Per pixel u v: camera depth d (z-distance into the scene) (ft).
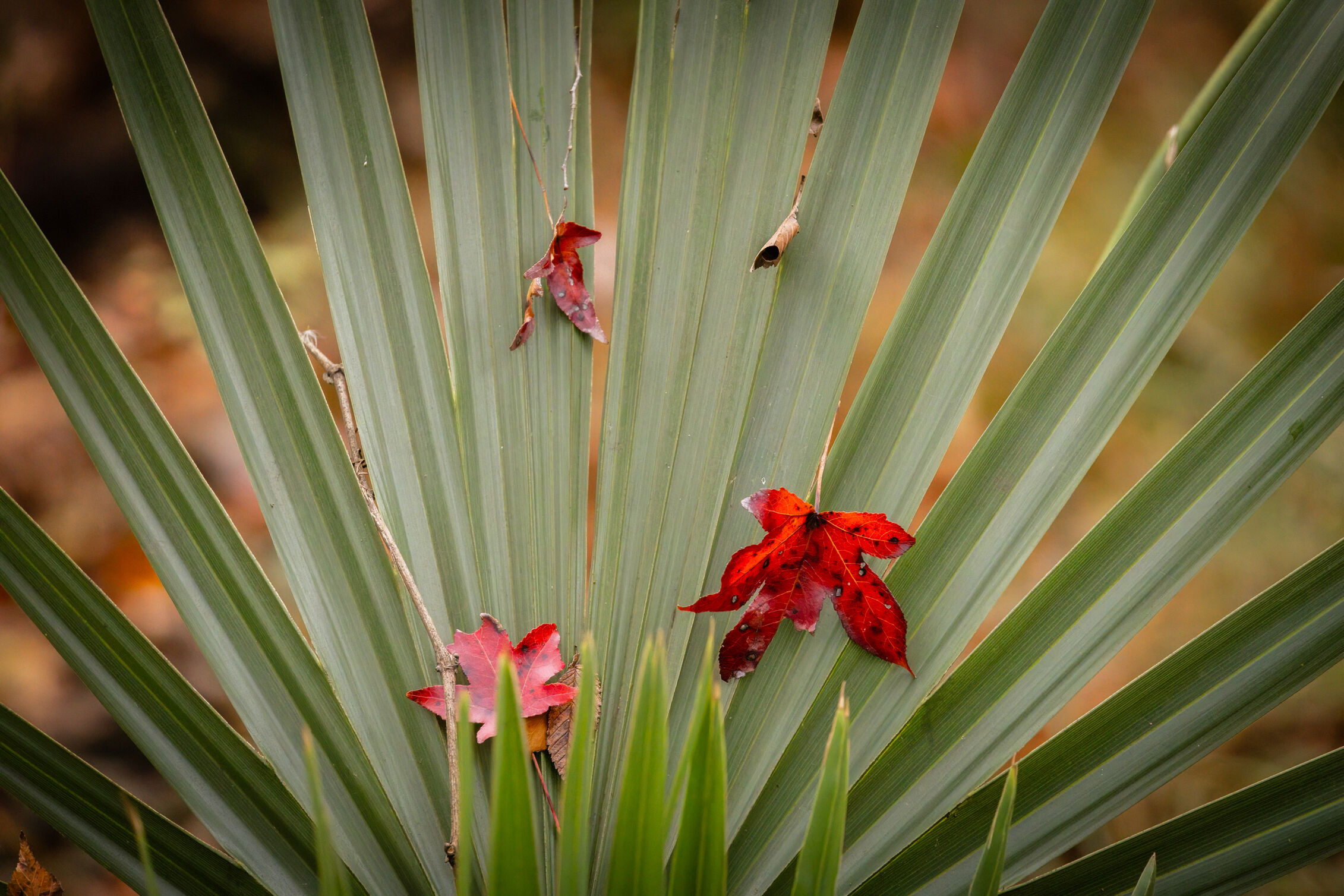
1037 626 3.91
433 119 4.01
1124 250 3.89
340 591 3.98
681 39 3.98
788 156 3.98
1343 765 3.84
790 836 3.94
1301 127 3.83
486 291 4.03
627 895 3.64
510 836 3.59
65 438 8.17
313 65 3.97
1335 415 3.82
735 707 3.95
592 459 7.60
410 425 4.01
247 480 8.11
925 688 3.93
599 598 4.01
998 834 3.70
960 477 3.93
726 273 4.00
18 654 6.95
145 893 3.93
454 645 3.97
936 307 3.94
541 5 4.01
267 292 3.96
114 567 7.61
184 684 3.92
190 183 3.93
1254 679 3.85
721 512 4.00
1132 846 3.89
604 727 3.98
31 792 3.90
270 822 3.94
